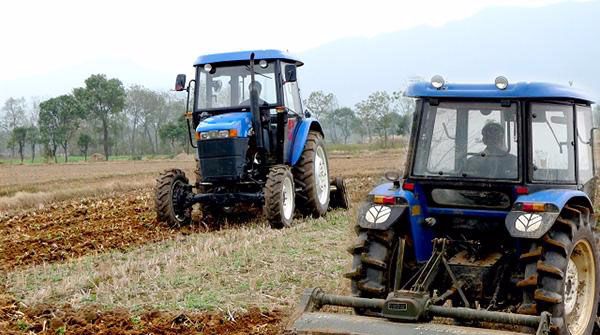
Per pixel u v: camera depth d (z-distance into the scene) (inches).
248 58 506.6
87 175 1339.8
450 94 239.0
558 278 216.5
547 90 227.9
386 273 239.0
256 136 492.7
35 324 279.6
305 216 537.3
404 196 241.9
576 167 243.4
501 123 237.8
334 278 331.3
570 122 243.6
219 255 387.2
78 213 651.5
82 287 335.9
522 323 201.3
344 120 3336.6
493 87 236.8
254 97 490.3
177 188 515.8
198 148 491.2
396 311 210.4
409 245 252.1
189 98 522.6
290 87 529.0
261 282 327.9
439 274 242.4
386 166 1222.9
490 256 247.3
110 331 268.7
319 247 403.9
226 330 269.9
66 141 2800.2
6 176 1363.2
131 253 415.2
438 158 244.8
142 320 283.7
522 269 237.0
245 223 518.6
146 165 1818.4
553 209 217.8
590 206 245.1
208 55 516.1
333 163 1363.2
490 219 248.1
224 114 507.8
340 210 576.7
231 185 506.0
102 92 2891.2
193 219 549.6
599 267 243.9
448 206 251.4
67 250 450.9
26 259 427.2
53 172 1509.6
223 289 320.2
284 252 390.6
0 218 650.8
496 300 234.8
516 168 234.2
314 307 227.9
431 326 206.2
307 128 530.0
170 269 355.9
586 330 236.2
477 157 239.5
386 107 2449.6
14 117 4033.0
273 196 474.3
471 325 241.1
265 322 277.4
